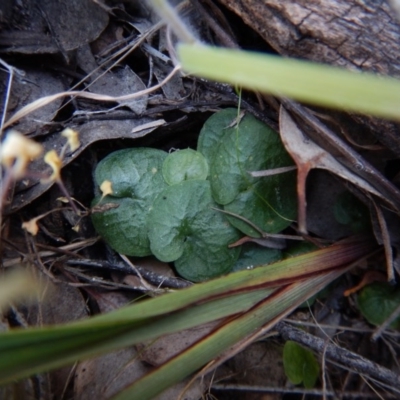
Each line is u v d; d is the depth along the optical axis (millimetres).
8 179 72
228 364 114
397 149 93
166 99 113
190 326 82
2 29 105
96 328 70
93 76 113
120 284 110
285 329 111
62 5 109
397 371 119
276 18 87
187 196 113
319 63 89
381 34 82
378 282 122
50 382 101
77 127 108
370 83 52
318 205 117
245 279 89
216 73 55
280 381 115
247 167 109
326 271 105
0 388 91
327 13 83
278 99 99
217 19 103
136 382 83
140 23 116
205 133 115
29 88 107
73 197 113
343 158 95
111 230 112
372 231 112
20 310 102
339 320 124
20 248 105
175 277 115
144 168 115
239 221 112
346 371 119
